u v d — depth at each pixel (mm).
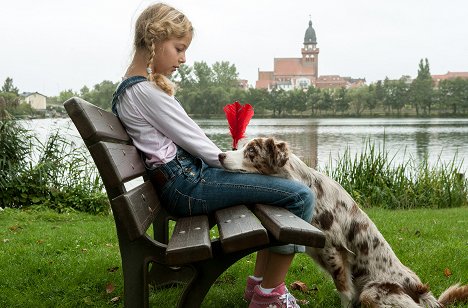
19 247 5723
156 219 4094
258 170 3551
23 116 10875
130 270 2910
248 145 3572
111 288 4219
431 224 7621
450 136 42969
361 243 3783
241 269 4832
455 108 128000
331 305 4055
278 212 2998
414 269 4859
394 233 6797
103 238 6355
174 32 3365
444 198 11445
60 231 6977
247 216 2930
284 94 124188
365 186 11438
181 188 3266
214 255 2887
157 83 3301
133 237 2662
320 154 23422
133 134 3371
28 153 10281
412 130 55938
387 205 11109
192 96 110625
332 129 58594
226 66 123750
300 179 3703
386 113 130250
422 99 127562
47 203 9578
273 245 2896
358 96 127188
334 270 3768
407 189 11469
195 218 3240
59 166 10273
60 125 10914
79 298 4051
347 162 11883
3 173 9664
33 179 9891
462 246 5844
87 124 2697
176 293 4121
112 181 2688
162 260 2908
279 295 3221
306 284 4473
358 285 3840
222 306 3992
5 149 9945
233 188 3230
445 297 3840
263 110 123188
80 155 10695
